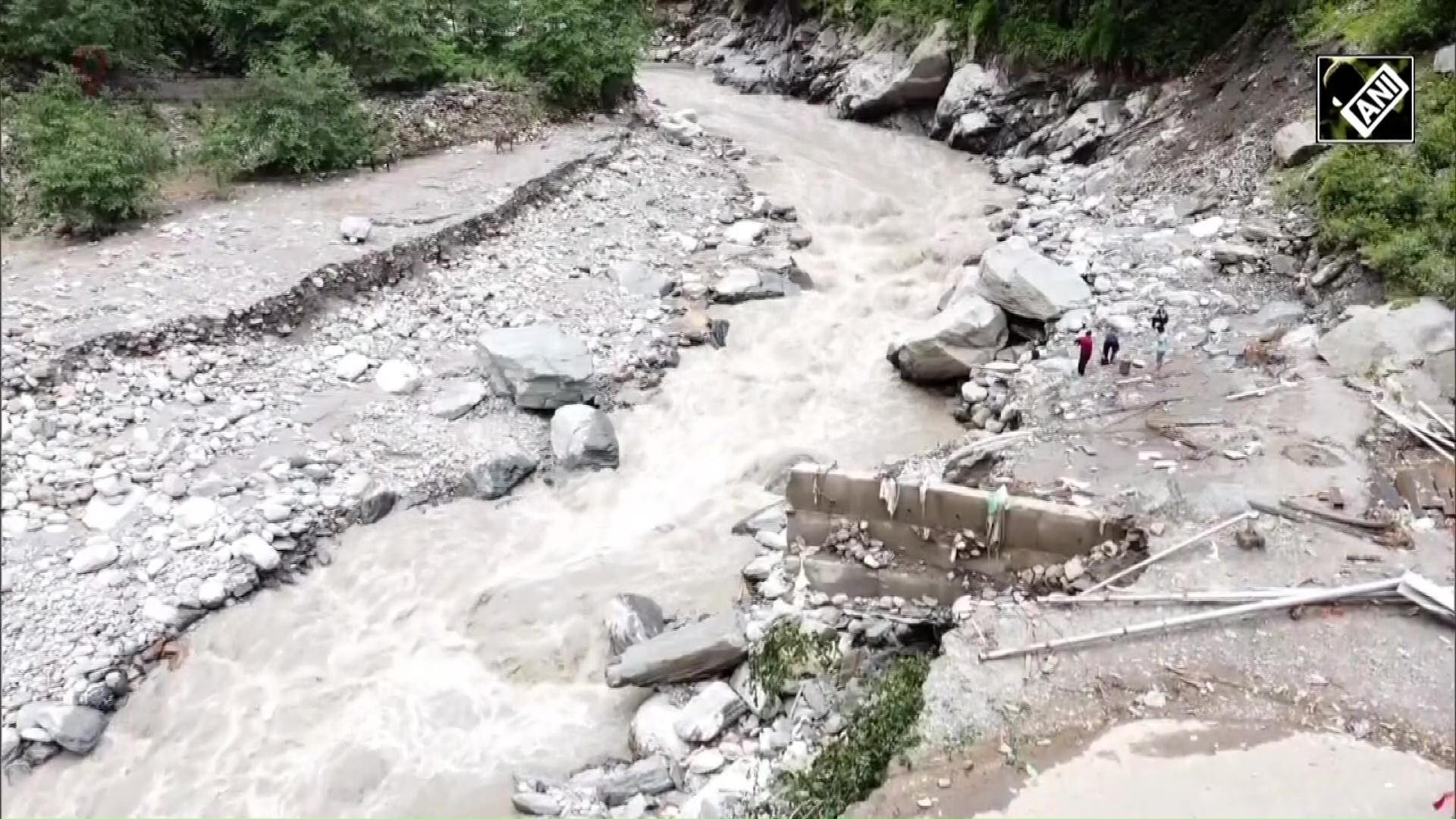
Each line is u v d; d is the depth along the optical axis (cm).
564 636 931
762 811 669
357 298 1381
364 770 805
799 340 1433
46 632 885
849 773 654
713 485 1143
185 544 983
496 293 1454
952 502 845
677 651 851
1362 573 754
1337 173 1324
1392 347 1041
